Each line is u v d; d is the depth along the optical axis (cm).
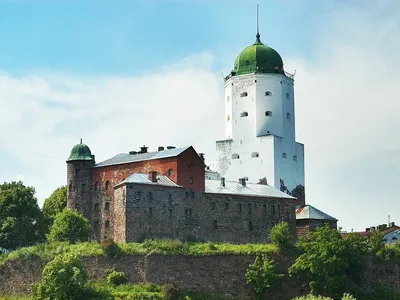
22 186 16225
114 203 15025
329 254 14050
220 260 13800
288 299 13825
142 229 14675
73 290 12656
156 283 13362
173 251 13650
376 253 14825
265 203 16612
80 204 16188
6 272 14075
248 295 13762
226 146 19838
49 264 12781
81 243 14362
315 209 17525
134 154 16538
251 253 14050
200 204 15662
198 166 15850
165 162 15638
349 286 14088
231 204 16112
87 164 16325
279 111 19825
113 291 12950
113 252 13525
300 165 19988
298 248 14462
